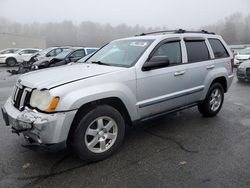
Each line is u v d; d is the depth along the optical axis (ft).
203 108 18.72
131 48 15.30
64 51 46.91
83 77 12.11
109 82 12.53
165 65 14.14
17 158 12.87
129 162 12.48
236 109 21.48
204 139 15.10
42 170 11.79
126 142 14.74
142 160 12.66
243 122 18.08
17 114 11.75
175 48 15.98
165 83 14.82
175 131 16.38
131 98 13.29
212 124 17.65
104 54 16.51
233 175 11.23
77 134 11.78
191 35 17.33
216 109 19.27
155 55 14.70
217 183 10.68
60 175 11.40
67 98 11.16
